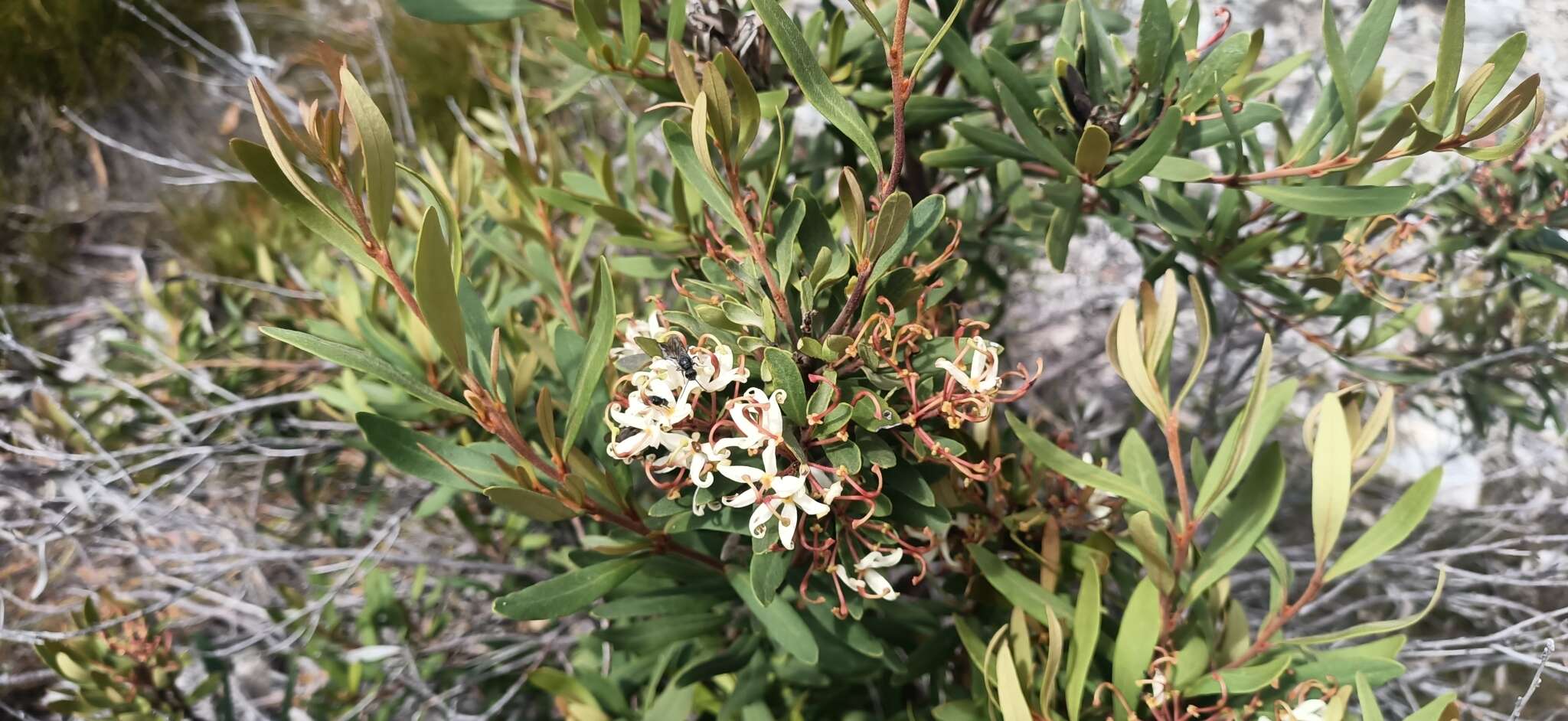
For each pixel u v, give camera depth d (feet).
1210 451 2.05
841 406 0.83
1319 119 1.09
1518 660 1.53
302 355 2.31
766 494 0.80
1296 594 2.13
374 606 1.86
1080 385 2.39
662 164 2.65
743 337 0.86
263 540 2.16
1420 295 1.78
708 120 0.81
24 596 2.43
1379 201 0.96
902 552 0.93
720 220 1.29
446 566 2.13
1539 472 2.20
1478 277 1.82
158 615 2.31
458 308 0.75
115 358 2.29
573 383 1.06
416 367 1.45
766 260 0.89
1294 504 2.23
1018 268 2.07
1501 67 0.82
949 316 1.24
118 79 3.57
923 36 1.35
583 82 1.39
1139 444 1.13
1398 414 2.27
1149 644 0.96
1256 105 1.11
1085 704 1.08
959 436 1.06
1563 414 2.07
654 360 0.80
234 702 2.07
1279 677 1.00
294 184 0.70
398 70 3.41
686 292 0.93
